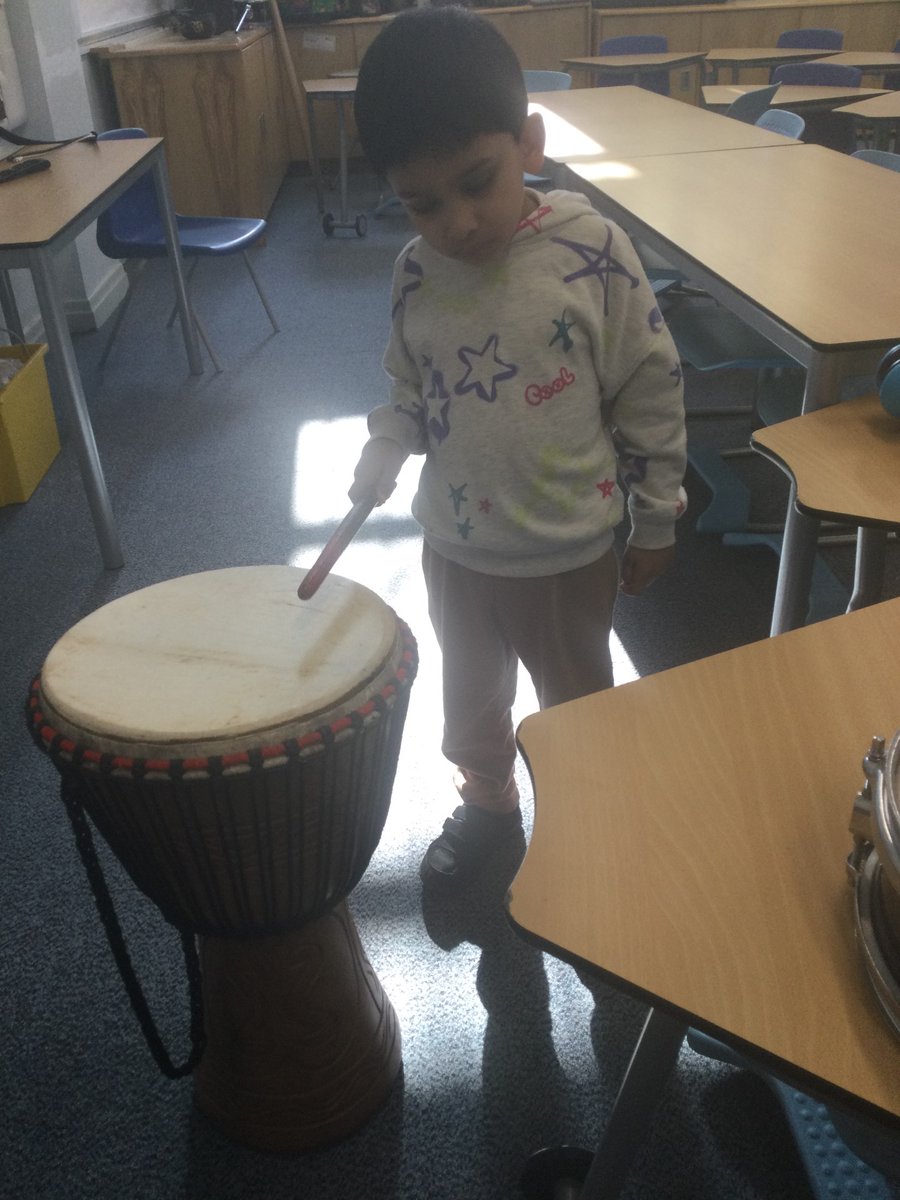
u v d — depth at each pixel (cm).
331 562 98
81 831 94
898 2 619
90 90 457
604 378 110
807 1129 107
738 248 174
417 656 99
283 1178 113
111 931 101
